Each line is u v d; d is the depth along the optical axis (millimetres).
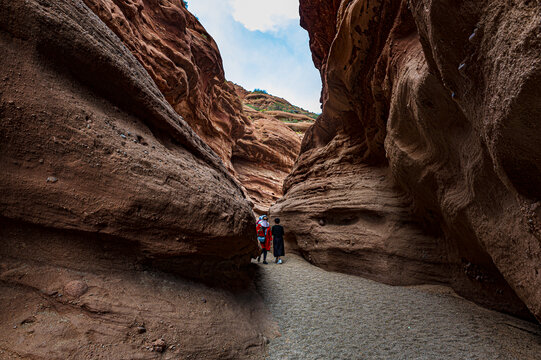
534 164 1896
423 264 5730
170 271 2922
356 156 8711
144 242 2604
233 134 25281
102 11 9203
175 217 2768
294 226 9852
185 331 2377
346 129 9219
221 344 2545
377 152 7707
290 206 10281
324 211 8367
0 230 1938
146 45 12117
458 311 4172
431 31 2227
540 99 1486
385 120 6500
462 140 3318
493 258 3152
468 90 2240
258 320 3480
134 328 2092
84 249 2297
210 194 3318
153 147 3162
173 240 2785
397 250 6059
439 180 4301
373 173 7871
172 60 14289
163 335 2209
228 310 3070
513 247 2730
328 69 7574
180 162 3441
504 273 2967
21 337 1627
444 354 2900
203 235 2979
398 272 5902
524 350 2979
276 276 5836
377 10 5199
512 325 3639
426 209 5516
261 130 30047
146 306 2324
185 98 15734
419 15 2646
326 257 7723
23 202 1990
